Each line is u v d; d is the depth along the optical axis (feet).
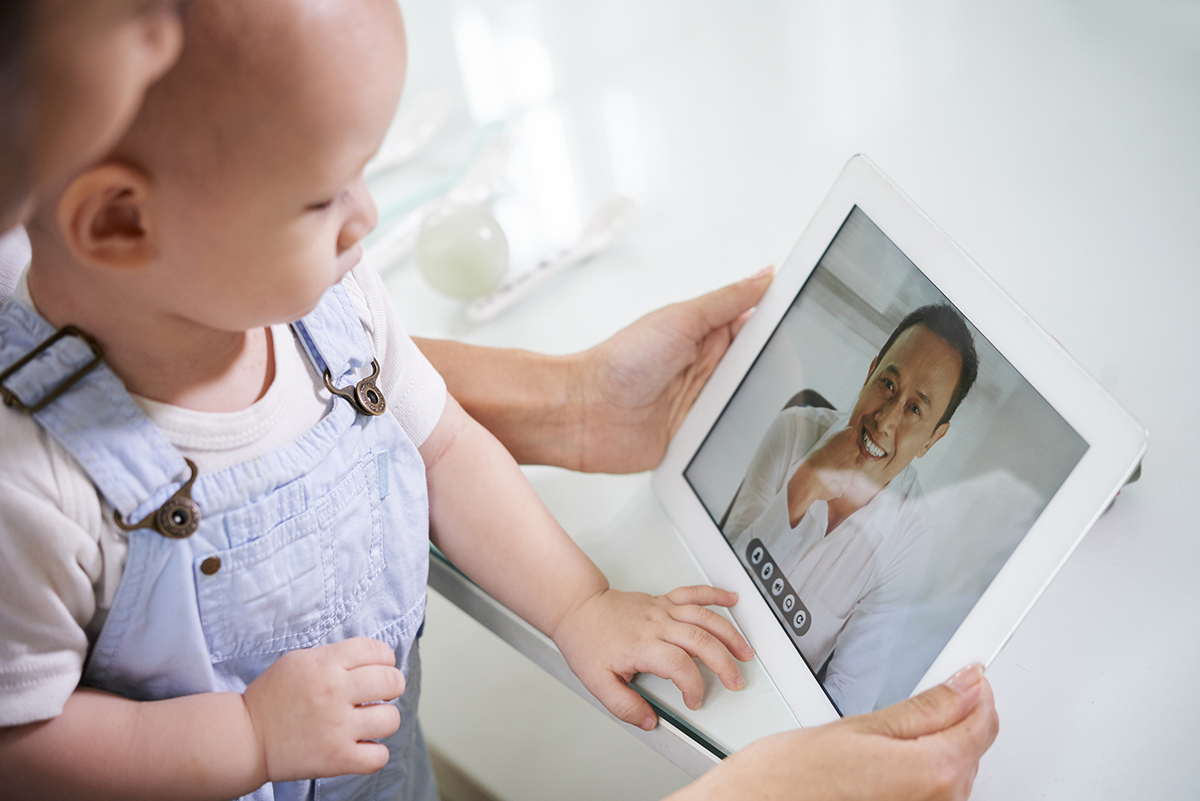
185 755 1.48
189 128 1.09
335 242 1.32
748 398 2.08
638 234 2.97
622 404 2.24
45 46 0.75
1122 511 2.05
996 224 2.66
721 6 3.88
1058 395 1.47
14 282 1.65
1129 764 1.66
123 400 1.39
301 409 1.62
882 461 1.74
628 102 3.44
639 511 2.21
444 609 3.30
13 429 1.31
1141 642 1.84
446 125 3.48
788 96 3.34
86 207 1.09
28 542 1.31
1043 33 3.42
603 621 1.85
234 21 1.04
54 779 1.42
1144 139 2.90
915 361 1.72
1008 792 1.64
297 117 1.11
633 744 2.83
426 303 2.89
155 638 1.50
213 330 1.44
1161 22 3.42
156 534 1.42
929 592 1.60
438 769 2.89
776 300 2.09
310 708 1.51
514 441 2.35
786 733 1.52
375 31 1.15
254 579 1.56
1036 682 1.79
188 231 1.17
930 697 1.48
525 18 3.96
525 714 2.95
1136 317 2.37
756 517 1.97
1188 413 2.17
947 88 3.22
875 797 1.42
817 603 1.78
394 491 1.83
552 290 2.85
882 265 1.82
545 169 3.23
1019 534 1.50
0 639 1.33
